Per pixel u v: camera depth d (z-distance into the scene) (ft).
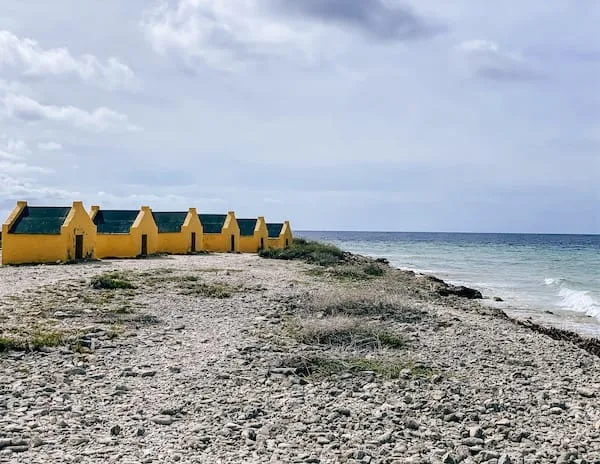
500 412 38.88
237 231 173.88
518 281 172.04
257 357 48.37
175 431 32.07
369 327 60.64
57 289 73.92
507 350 57.11
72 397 36.42
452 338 60.39
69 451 28.37
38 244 111.86
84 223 120.57
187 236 155.33
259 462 28.53
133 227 134.31
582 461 30.73
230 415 35.19
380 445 32.01
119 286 77.46
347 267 122.62
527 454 31.73
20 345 46.21
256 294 78.07
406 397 40.47
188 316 63.52
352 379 44.47
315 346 53.93
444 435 34.12
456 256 317.42
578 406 40.91
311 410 36.86
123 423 32.71
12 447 28.22
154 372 42.50
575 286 155.02
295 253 142.31
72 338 49.90
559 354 57.77
